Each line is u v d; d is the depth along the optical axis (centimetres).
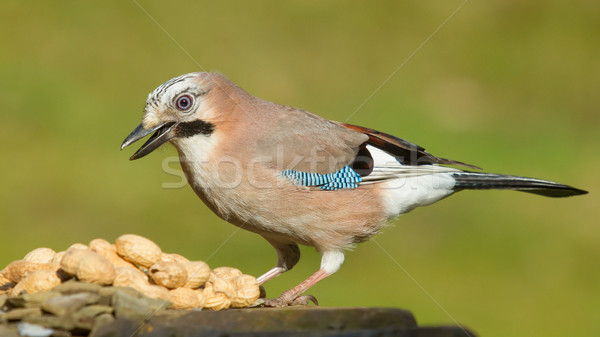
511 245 1230
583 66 1752
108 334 466
